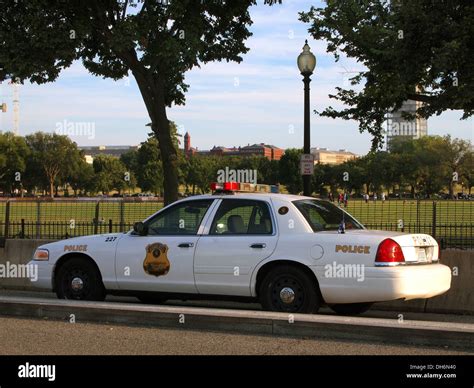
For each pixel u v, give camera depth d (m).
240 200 8.73
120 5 13.38
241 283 8.33
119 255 9.09
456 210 19.30
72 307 8.58
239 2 14.27
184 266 8.64
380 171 76.19
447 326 7.06
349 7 14.37
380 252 7.64
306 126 12.70
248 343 7.17
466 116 13.32
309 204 8.69
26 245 12.93
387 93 14.34
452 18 11.46
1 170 93.19
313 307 7.98
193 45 12.91
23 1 11.84
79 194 97.94
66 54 12.13
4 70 12.69
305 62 12.58
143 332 7.80
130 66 13.95
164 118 14.47
